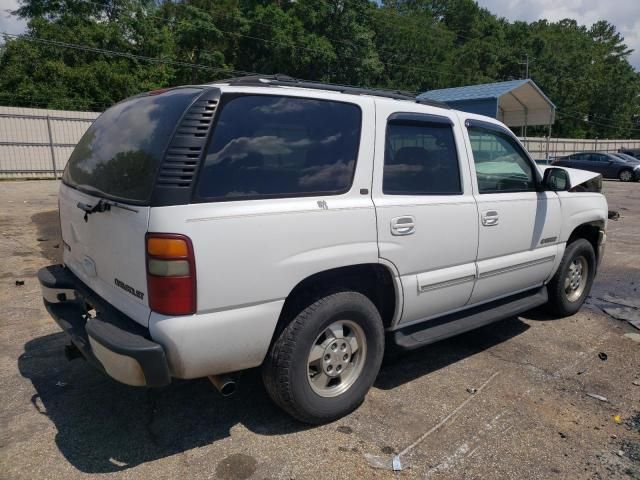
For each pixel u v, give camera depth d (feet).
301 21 124.67
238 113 9.02
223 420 10.67
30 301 17.79
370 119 10.77
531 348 14.97
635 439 10.45
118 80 106.11
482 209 12.92
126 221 8.70
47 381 12.17
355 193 10.32
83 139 12.14
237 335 8.86
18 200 43.83
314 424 10.53
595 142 148.77
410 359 14.03
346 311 10.25
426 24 165.78
